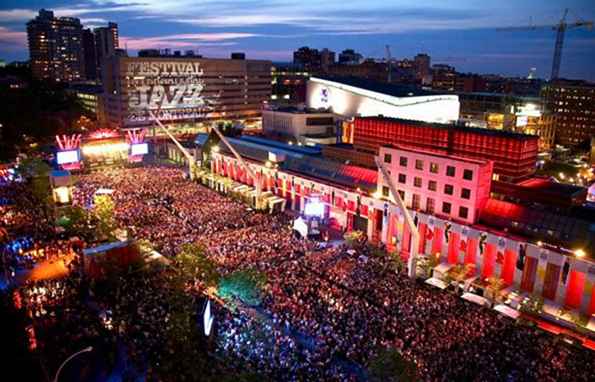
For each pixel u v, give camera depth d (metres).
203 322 47.56
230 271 63.59
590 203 86.38
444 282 64.12
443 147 92.62
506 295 60.44
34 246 72.56
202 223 85.06
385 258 72.25
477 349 47.00
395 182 81.88
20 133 173.88
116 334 48.75
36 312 53.31
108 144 139.38
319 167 102.12
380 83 171.12
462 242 69.12
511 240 63.66
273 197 100.00
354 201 86.44
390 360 39.72
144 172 130.75
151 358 44.88
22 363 44.31
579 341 52.44
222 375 40.53
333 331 49.62
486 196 73.62
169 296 54.84
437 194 75.88
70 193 88.75
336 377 42.59
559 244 64.75
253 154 119.00
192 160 124.06
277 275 63.06
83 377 43.38
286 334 50.19
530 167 84.94
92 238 76.44
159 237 77.12
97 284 60.34
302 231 79.94
